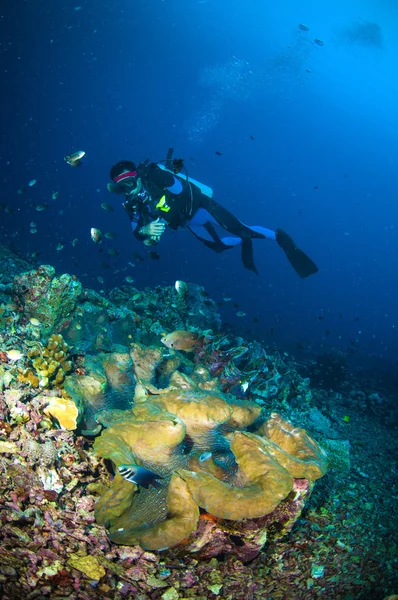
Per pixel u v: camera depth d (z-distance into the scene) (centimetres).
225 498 241
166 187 599
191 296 856
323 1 5838
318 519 388
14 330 468
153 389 347
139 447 278
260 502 238
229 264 6931
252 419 353
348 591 300
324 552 339
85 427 348
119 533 251
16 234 2512
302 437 330
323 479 461
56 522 253
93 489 295
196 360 526
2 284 695
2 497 248
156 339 621
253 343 725
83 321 535
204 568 273
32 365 383
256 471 260
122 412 337
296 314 4109
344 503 437
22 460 279
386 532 406
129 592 231
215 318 873
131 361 396
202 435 301
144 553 262
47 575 216
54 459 294
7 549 218
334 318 4691
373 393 1091
